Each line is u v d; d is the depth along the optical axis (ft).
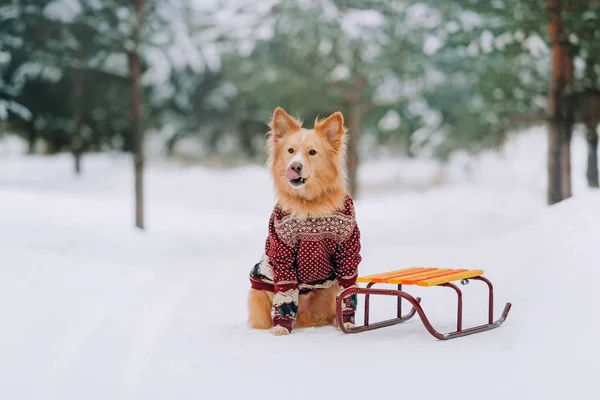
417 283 14.90
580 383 11.95
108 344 16.35
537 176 73.31
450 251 29.22
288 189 16.93
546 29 46.19
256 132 88.33
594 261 20.25
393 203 65.05
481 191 72.43
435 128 71.87
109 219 51.75
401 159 96.63
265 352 15.02
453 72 60.85
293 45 52.70
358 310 19.75
